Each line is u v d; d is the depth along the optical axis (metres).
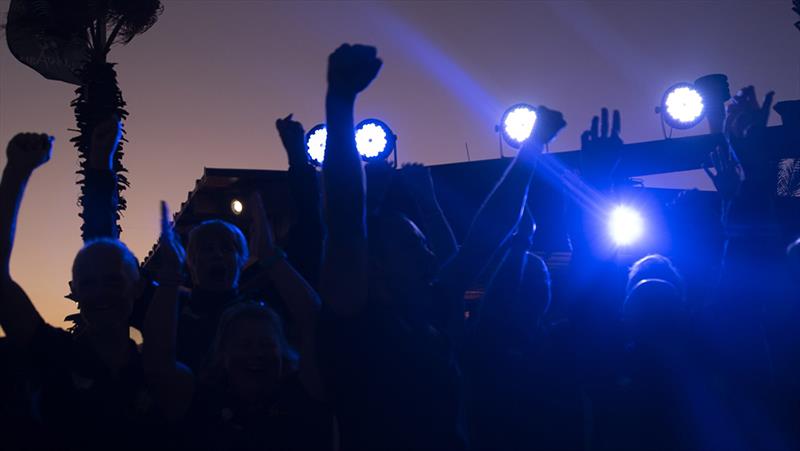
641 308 4.00
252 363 3.26
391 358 2.44
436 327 2.70
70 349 3.13
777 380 3.81
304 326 3.04
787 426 3.75
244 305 3.40
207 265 3.83
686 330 4.00
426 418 2.45
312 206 3.57
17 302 3.07
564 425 3.85
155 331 3.08
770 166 3.90
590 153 4.06
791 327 3.80
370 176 3.29
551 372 3.91
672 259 5.20
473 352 3.76
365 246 2.46
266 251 3.21
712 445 3.82
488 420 3.74
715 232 5.21
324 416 3.36
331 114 2.44
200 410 3.22
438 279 2.86
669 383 3.92
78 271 3.26
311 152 7.89
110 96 11.04
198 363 3.66
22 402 3.06
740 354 3.90
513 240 3.68
